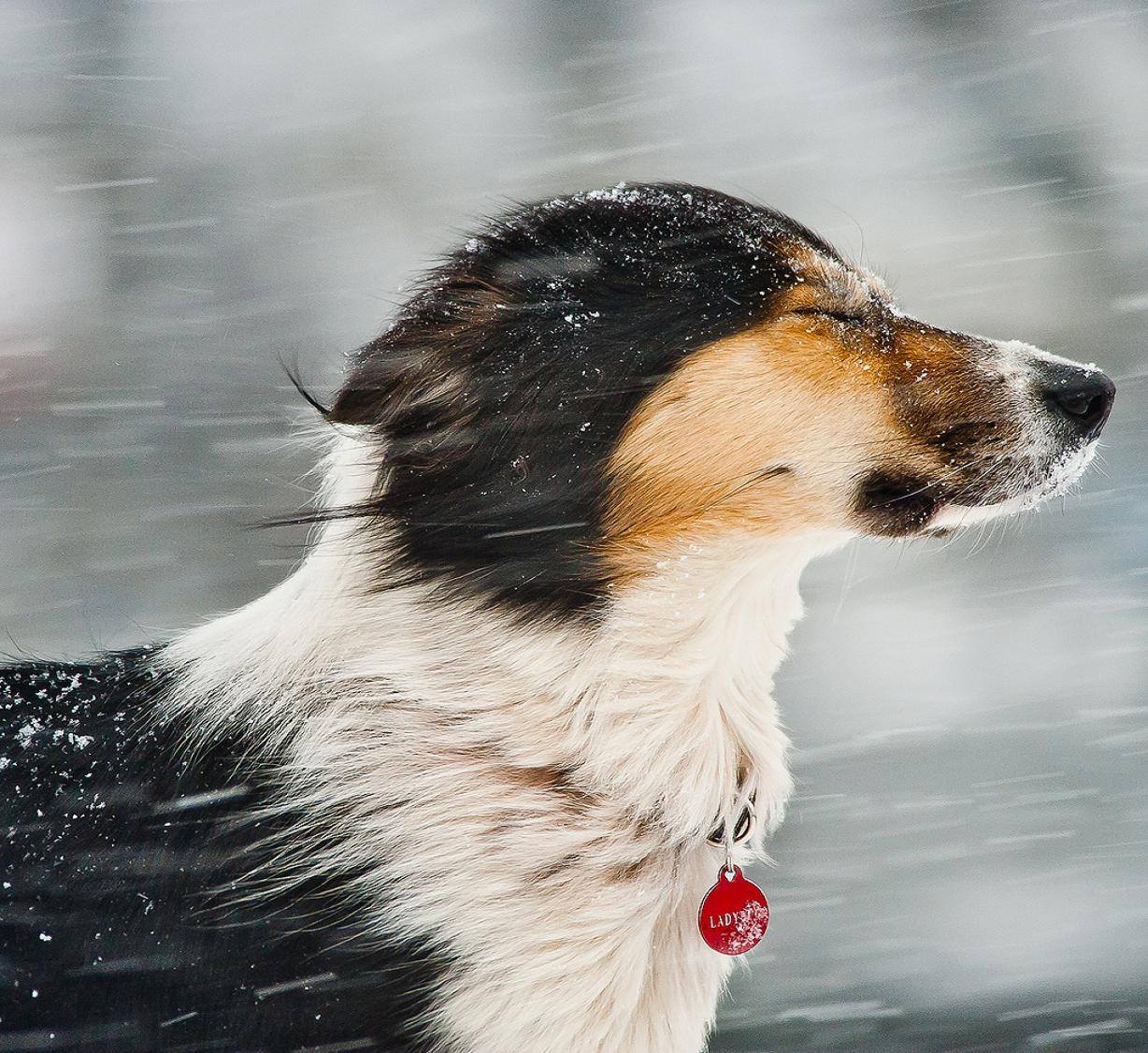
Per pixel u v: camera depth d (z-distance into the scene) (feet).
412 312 23.62
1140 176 80.84
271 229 79.15
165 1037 19.97
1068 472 24.47
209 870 20.54
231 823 20.77
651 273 22.93
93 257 75.97
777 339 23.40
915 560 54.95
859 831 40.01
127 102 88.22
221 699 21.85
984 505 24.38
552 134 87.45
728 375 22.95
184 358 69.05
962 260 74.74
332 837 20.65
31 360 68.74
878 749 44.09
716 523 22.77
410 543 21.58
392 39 93.20
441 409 21.91
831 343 23.72
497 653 21.38
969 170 82.28
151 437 63.41
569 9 92.94
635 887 21.45
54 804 21.36
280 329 71.10
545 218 23.62
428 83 90.99
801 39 94.32
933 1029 32.04
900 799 41.45
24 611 51.21
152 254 76.54
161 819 20.97
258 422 64.03
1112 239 76.02
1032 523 56.44
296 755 21.07
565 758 21.48
